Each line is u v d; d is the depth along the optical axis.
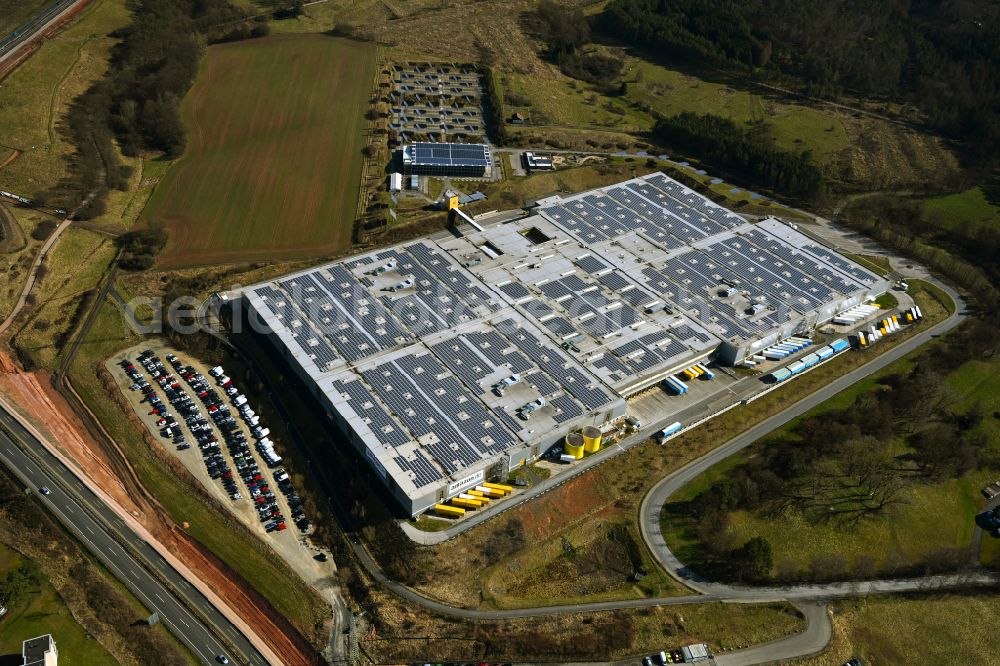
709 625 163.25
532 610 165.38
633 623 162.75
